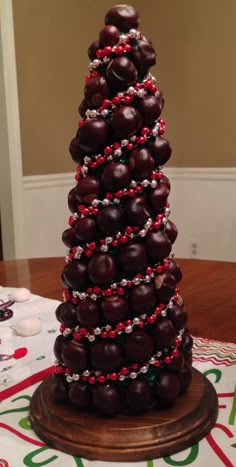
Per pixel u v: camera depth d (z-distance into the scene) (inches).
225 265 37.8
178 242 101.5
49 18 85.0
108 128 15.2
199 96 93.4
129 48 15.1
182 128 96.5
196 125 94.8
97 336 15.9
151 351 16.0
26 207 87.7
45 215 91.0
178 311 16.6
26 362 22.5
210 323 26.6
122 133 15.0
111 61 15.1
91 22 91.7
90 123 15.0
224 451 15.4
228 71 89.1
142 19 96.0
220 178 93.9
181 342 17.2
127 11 15.4
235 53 87.7
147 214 15.5
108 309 15.4
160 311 16.1
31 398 18.8
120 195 15.3
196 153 96.0
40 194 89.4
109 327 15.7
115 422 15.8
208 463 14.9
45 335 25.6
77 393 16.2
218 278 34.6
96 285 15.7
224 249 96.5
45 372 21.4
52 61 87.0
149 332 16.1
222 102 91.0
